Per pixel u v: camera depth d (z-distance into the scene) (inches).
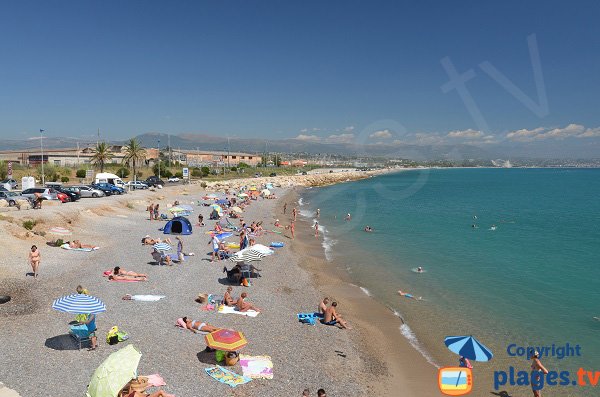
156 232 1510.8
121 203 2031.3
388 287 1045.8
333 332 740.7
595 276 1168.8
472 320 829.8
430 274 1174.3
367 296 971.9
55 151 4901.6
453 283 1086.4
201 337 645.9
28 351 546.9
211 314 755.4
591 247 1616.6
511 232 1971.0
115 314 706.2
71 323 625.9
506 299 958.4
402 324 805.2
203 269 1058.1
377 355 666.8
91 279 879.7
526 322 820.0
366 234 1849.2
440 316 850.1
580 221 2378.2
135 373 441.4
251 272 1050.1
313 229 1955.0
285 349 645.9
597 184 6318.9
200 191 3221.0
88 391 430.9
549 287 1059.9
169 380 512.4
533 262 1343.5
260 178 5068.9
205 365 560.1
